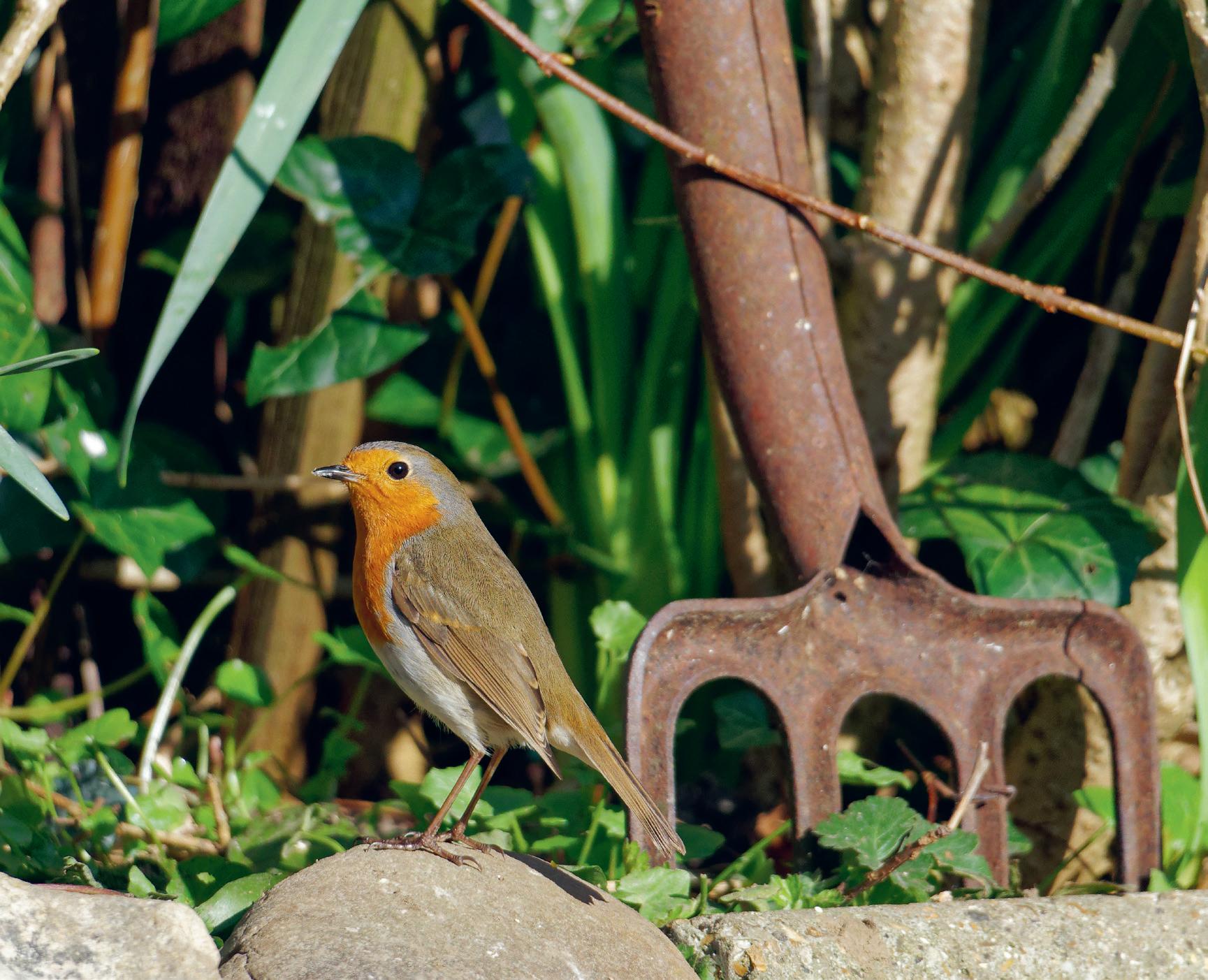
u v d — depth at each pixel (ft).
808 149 26.66
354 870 16.92
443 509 21.30
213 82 31.17
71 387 26.71
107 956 14.53
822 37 26.37
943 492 26.71
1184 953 18.67
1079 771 25.50
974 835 20.58
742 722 26.55
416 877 17.07
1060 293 22.71
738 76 21.94
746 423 22.34
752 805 32.09
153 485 27.94
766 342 21.99
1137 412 25.39
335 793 27.96
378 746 31.45
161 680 26.22
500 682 19.90
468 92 32.58
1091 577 24.59
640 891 19.72
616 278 30.32
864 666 21.95
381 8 28.55
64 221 29.63
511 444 32.19
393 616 20.59
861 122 29.91
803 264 22.24
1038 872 25.88
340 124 28.91
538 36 28.48
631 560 31.01
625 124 32.58
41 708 26.73
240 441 33.60
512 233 34.53
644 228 31.37
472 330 30.91
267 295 33.50
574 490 32.30
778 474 22.17
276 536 29.48
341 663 30.17
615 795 24.86
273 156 21.77
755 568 29.09
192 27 28.48
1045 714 25.84
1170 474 24.85
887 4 26.22
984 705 21.99
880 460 27.37
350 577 31.60
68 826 24.07
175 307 21.06
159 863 22.00
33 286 27.02
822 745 21.57
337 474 20.94
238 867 20.84
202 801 25.39
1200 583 22.20
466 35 31.81
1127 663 22.18
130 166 28.45
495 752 20.98
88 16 31.22
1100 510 25.46
